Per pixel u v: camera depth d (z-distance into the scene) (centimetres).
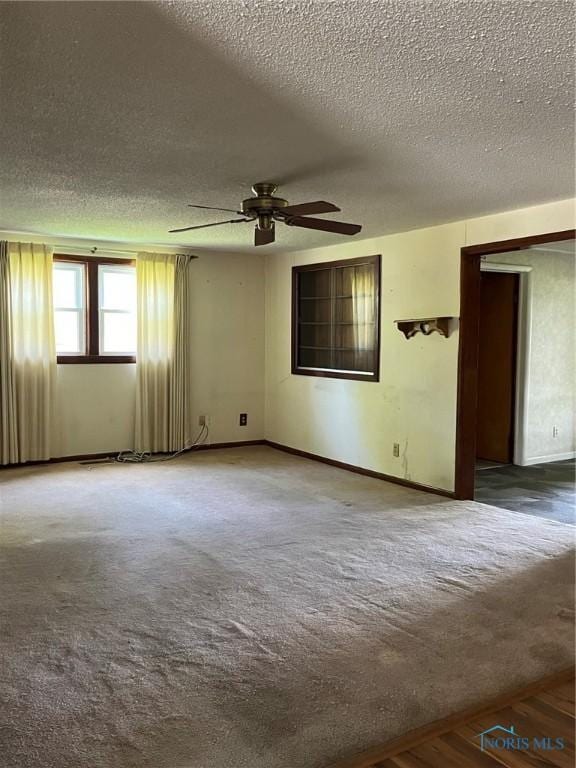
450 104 255
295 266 695
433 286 529
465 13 183
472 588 330
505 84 235
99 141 306
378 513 470
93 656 260
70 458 646
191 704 227
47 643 271
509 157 327
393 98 249
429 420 538
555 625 290
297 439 700
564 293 697
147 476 588
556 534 423
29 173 366
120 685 239
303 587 330
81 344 648
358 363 621
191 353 702
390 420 576
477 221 489
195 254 695
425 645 271
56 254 622
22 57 215
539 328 680
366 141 303
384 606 308
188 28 194
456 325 510
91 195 422
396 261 565
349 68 222
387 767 195
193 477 586
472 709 225
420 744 206
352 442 621
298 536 414
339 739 209
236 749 203
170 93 246
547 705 228
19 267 596
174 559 370
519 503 511
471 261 501
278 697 232
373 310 596
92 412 654
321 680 243
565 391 709
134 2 179
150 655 261
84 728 213
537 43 202
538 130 286
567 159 330
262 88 240
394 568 357
